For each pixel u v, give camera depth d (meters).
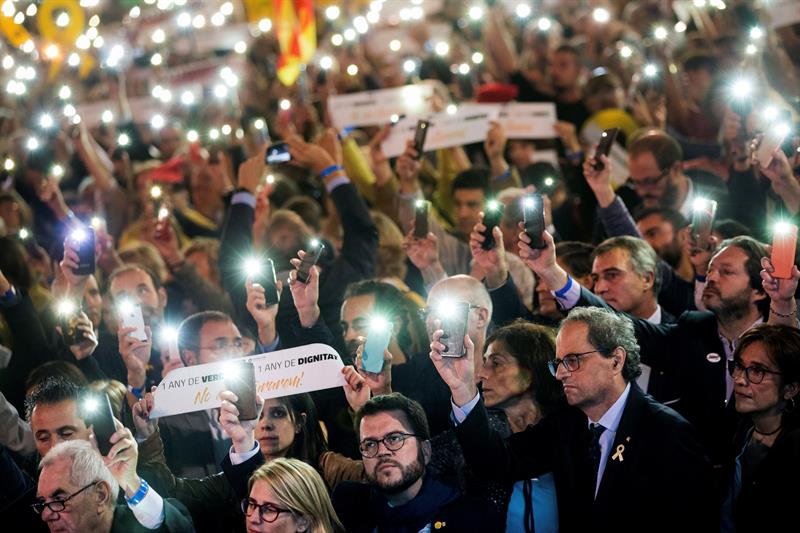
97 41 13.72
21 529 6.16
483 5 13.52
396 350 7.04
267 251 8.41
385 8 14.27
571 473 5.83
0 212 10.42
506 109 10.09
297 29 12.31
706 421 6.47
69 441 5.69
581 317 5.79
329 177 8.65
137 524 5.69
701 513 5.53
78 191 12.04
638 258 7.01
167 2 15.00
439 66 12.86
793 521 5.31
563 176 10.35
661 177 8.73
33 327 7.63
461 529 5.71
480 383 6.52
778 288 5.88
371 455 5.71
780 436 5.45
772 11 9.84
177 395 6.19
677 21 13.29
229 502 6.16
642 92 11.14
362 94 10.20
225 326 6.99
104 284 9.11
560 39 13.66
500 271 6.93
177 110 13.71
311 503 5.57
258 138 9.89
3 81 14.09
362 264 8.41
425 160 11.10
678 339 6.59
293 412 6.37
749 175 8.41
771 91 9.31
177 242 9.35
